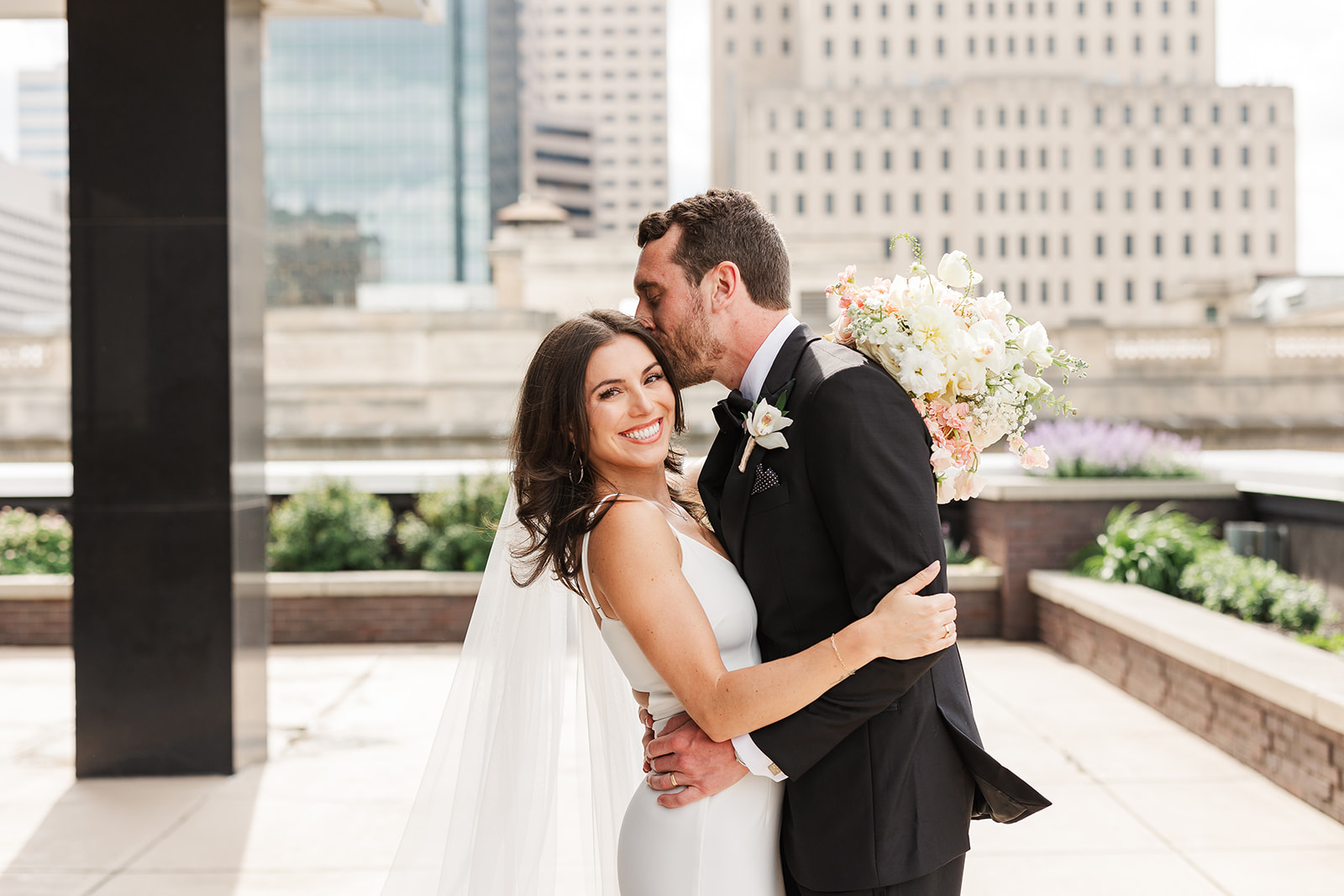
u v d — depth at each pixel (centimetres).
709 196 207
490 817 221
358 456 2256
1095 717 583
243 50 509
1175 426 2538
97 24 487
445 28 8988
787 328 205
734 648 197
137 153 490
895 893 185
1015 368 211
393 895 225
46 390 2505
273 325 2681
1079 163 8300
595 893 240
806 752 179
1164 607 633
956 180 8325
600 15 14488
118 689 498
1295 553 730
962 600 814
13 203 9156
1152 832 420
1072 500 798
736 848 193
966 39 9144
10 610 799
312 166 8994
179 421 495
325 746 548
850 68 9131
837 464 179
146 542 496
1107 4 9162
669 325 207
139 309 493
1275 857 395
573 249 3975
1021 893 369
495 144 10175
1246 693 498
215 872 390
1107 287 8306
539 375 201
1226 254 8300
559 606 230
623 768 237
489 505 847
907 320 200
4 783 492
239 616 504
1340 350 2747
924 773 188
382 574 804
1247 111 8300
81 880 383
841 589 187
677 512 212
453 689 230
